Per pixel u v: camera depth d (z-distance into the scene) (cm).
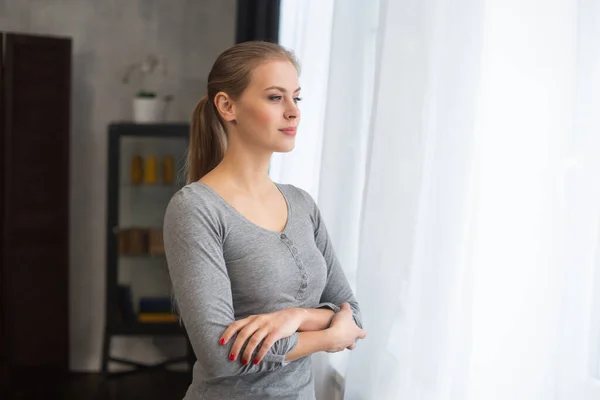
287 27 305
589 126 120
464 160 152
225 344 135
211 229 142
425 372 161
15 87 416
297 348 143
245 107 149
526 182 132
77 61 454
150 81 460
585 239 121
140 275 434
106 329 427
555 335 126
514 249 135
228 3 463
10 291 425
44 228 427
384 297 181
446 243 156
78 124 458
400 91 176
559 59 125
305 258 153
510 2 137
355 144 221
